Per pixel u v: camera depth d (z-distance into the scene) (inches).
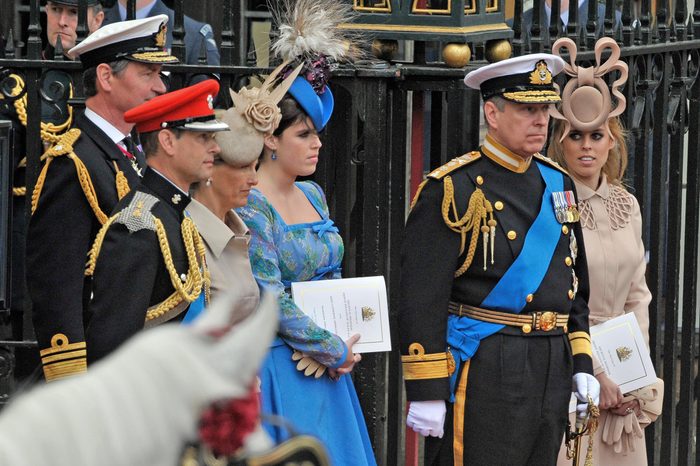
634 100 741.9
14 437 154.9
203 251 471.8
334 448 566.6
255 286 495.2
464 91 631.8
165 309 458.3
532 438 570.3
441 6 637.3
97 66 549.6
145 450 158.4
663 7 778.2
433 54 699.4
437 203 569.6
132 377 160.4
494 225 567.8
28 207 611.5
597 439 665.6
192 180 471.2
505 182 576.4
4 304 629.3
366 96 621.6
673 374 793.6
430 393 566.9
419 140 666.2
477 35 624.7
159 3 851.4
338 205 633.6
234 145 507.8
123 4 866.8
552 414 573.0
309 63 569.9
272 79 561.6
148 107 463.5
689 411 808.9
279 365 549.6
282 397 546.9
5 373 617.0
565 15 932.6
